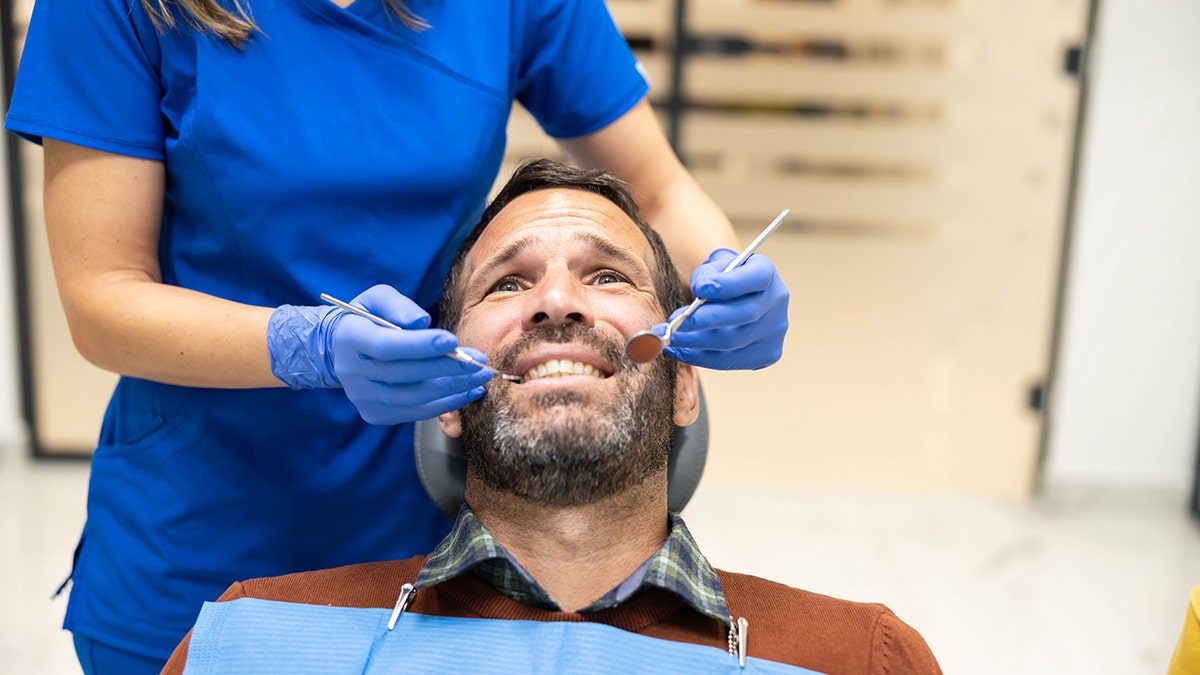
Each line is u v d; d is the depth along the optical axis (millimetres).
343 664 1126
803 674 1113
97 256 1206
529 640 1125
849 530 3484
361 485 1403
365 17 1284
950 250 3633
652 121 1534
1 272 3674
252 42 1239
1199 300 3578
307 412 1349
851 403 3771
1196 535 3518
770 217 3613
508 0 1385
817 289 3678
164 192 1289
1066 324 3646
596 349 1221
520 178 1358
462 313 1331
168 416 1337
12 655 2545
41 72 1172
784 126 3541
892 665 1155
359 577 1229
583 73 1464
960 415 3760
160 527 1350
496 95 1369
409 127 1306
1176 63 3428
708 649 1127
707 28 3477
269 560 1390
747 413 3791
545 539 1227
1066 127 3502
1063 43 3443
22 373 3760
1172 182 3510
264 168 1240
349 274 1324
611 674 1094
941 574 3180
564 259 1285
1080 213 3561
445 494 1377
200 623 1158
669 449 1358
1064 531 3521
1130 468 3719
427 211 1346
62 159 1195
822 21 3459
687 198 1523
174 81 1221
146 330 1178
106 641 1372
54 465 3816
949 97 3512
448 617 1161
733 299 1198
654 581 1150
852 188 3588
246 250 1288
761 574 3146
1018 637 2814
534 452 1154
